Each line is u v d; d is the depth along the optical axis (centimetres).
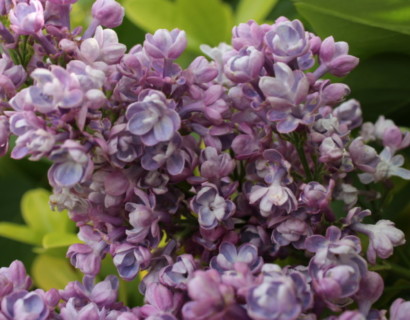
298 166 65
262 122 64
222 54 66
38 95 59
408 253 71
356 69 72
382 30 68
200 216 62
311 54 63
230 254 61
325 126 64
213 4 76
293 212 62
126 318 60
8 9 63
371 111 74
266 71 62
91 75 59
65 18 63
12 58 63
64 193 63
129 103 62
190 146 63
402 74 72
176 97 63
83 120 59
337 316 59
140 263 62
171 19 76
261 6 78
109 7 64
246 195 64
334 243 60
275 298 56
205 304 56
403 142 69
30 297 60
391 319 60
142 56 63
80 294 63
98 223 64
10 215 85
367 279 60
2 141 61
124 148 61
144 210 62
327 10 66
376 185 72
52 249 77
